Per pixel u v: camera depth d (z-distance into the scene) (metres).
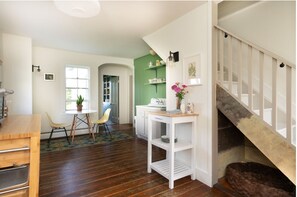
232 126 2.43
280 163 1.55
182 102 2.46
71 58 4.78
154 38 3.17
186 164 2.52
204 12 2.21
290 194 1.66
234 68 2.73
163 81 4.18
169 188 2.07
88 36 3.48
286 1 2.20
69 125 4.33
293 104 2.10
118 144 3.96
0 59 3.20
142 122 4.40
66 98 4.83
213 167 2.14
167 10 2.38
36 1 2.18
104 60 5.30
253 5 2.54
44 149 3.58
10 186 1.12
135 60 5.73
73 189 2.03
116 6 2.27
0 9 2.37
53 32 3.26
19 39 3.48
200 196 1.91
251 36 2.56
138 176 2.38
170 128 2.13
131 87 6.76
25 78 3.55
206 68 2.20
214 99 2.14
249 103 1.83
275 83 1.62
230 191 2.00
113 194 1.93
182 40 2.55
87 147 3.73
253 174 2.12
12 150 1.10
